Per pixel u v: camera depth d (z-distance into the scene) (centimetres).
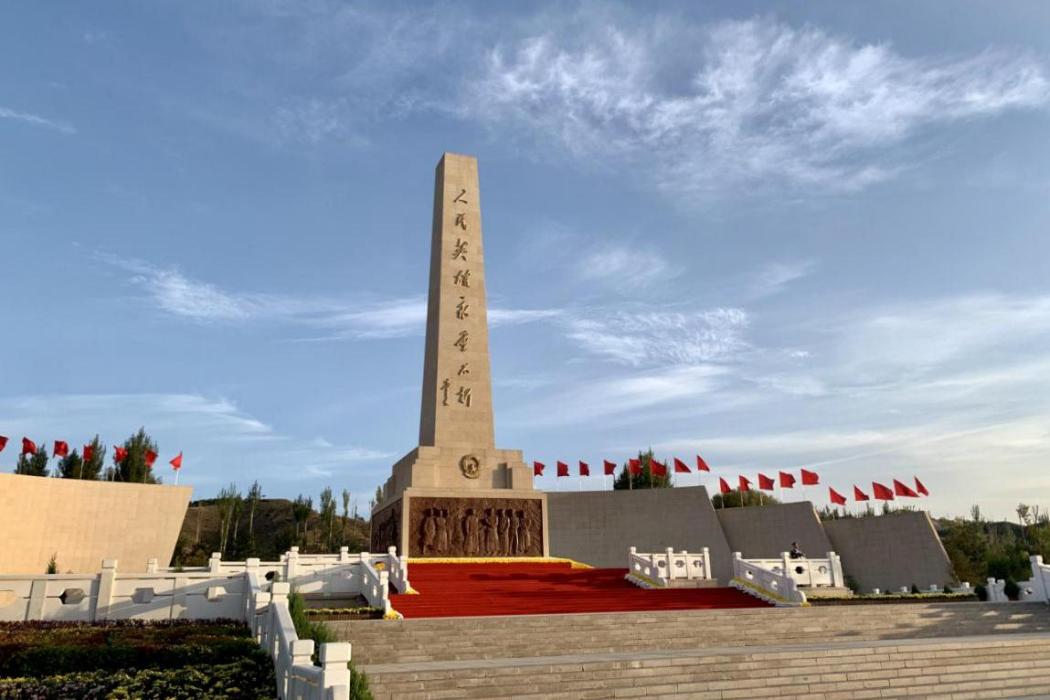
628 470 6134
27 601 2050
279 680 1439
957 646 2000
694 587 2995
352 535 9269
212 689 1426
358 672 1273
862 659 1892
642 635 2134
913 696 1762
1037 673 1933
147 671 1531
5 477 4406
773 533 4866
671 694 1658
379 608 2248
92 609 2083
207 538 8225
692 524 4941
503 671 1622
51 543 4503
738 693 1684
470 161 4453
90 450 6353
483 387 4034
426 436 4006
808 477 5100
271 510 9650
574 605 2598
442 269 4172
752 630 2266
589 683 1648
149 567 2608
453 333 4078
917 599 2983
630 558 3203
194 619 2120
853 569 4672
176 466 5212
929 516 4388
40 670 1553
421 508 3647
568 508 5138
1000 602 2748
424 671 1587
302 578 2495
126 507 4800
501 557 3650
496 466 3900
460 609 2492
